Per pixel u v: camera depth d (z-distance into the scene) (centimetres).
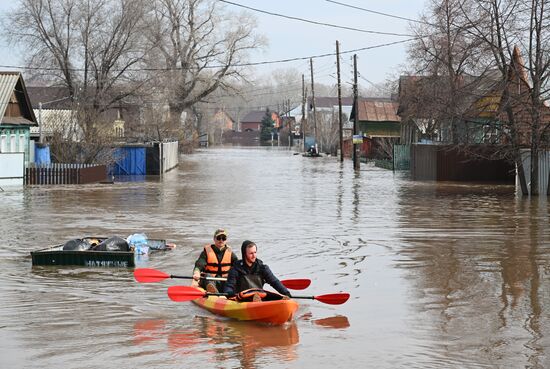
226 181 5044
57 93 6619
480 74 4328
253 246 1439
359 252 2088
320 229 2555
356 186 4594
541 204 3397
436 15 5119
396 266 1880
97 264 1855
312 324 1347
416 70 5872
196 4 8775
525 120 3878
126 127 7562
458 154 4981
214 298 1422
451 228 2575
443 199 3678
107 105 6328
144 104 6900
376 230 2527
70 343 1223
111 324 1337
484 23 3925
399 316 1395
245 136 18838
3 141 4669
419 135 6788
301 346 1216
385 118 8981
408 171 6381
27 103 4909
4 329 1298
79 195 3872
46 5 6075
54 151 5253
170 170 6462
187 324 1342
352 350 1194
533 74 3672
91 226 2617
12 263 1903
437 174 5006
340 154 8094
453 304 1481
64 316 1387
